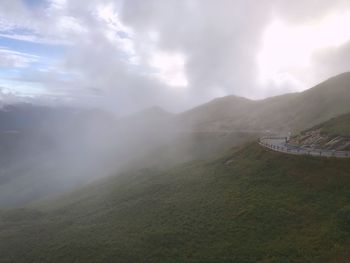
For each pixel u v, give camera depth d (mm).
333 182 43062
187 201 51312
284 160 52844
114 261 37656
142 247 39219
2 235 54000
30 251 45219
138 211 53406
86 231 48719
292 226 36844
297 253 32281
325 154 51562
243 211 42156
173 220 45344
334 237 33156
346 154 50281
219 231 39219
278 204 41562
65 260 40469
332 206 38375
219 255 34688
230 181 54062
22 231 55031
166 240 39688
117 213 55438
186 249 37125
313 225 36000
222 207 45156
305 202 40625
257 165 55375
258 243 35312
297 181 46156
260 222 38938
